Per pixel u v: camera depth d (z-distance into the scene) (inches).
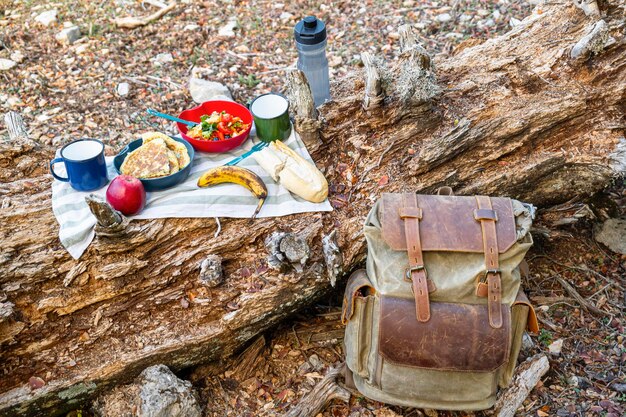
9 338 48.8
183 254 52.6
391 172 58.1
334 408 51.7
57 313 50.3
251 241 53.9
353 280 50.2
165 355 50.5
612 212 63.8
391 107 60.1
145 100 80.0
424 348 46.3
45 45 88.3
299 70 56.7
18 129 63.9
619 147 58.8
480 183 57.7
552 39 65.7
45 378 48.7
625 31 64.4
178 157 56.9
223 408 51.6
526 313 47.8
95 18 93.6
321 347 55.4
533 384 50.8
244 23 93.2
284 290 52.3
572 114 59.9
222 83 82.6
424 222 47.3
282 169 55.7
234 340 52.5
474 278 46.4
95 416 49.8
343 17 93.7
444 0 94.5
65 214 52.7
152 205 53.6
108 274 50.7
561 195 60.7
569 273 60.9
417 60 57.2
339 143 60.4
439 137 58.6
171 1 96.6
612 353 54.4
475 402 48.8
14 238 51.1
